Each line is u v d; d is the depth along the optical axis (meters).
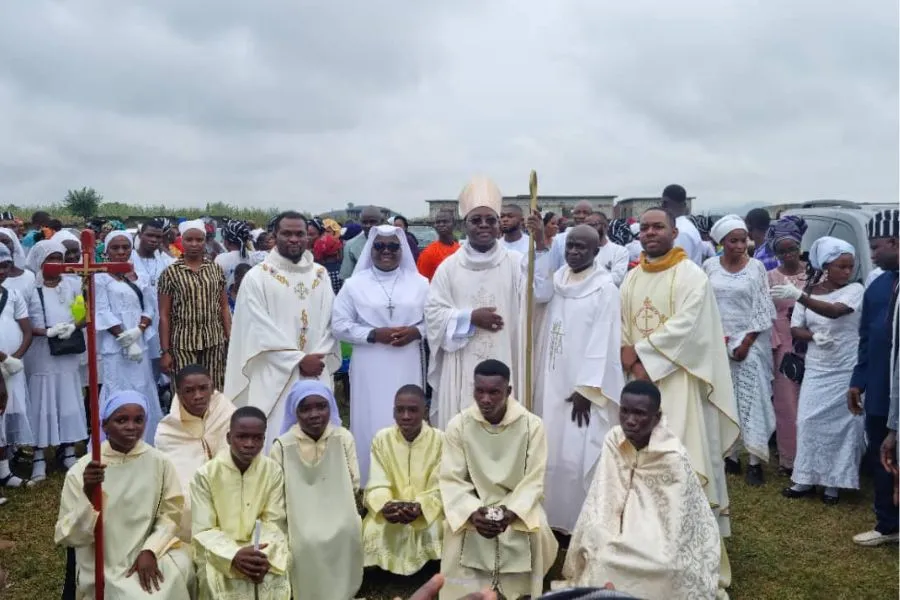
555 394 5.69
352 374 6.32
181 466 5.16
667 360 5.18
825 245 6.55
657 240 5.43
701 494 4.40
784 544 5.77
